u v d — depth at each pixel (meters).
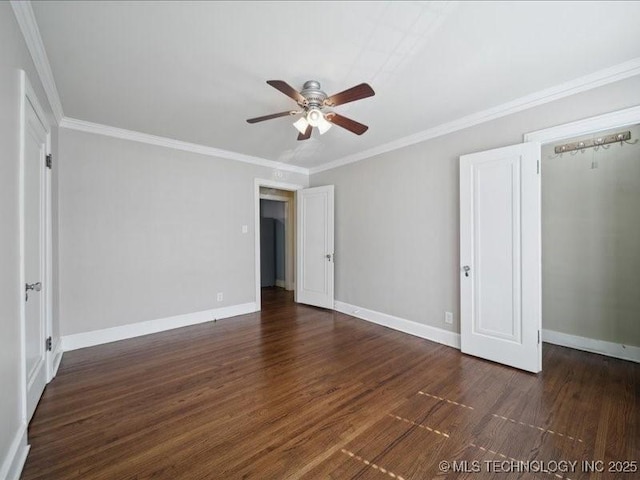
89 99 2.53
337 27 1.66
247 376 2.42
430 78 2.21
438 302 3.18
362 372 2.49
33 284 1.93
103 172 3.17
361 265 4.09
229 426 1.78
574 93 2.28
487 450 1.58
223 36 1.74
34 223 2.03
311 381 2.33
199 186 3.89
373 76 2.17
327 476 1.42
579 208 3.04
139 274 3.42
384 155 3.76
